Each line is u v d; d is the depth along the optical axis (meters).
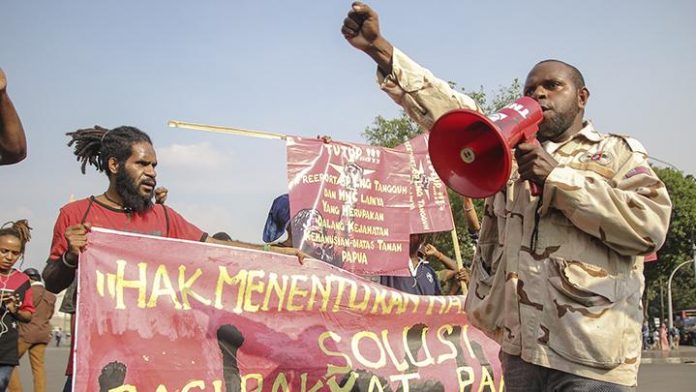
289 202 5.59
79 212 4.18
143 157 4.22
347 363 4.85
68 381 4.22
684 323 54.56
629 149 3.19
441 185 6.20
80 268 3.96
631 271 3.15
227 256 4.49
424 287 6.22
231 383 4.37
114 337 4.02
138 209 4.26
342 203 5.76
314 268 4.84
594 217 2.92
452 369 5.29
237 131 5.27
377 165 5.97
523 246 3.17
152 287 4.18
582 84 3.33
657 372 19.50
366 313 5.01
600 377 2.97
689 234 44.28
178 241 4.31
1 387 7.10
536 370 3.15
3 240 7.06
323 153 5.75
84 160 4.37
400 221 5.98
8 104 2.91
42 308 9.15
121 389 4.00
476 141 3.03
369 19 3.44
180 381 4.19
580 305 2.99
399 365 5.07
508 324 3.21
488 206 3.54
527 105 3.04
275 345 4.57
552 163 2.97
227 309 4.43
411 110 3.60
